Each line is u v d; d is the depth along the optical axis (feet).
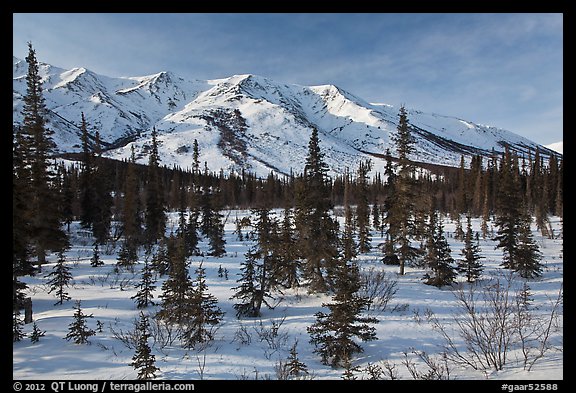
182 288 43.96
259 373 31.42
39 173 85.66
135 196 130.21
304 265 69.05
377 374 29.63
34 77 93.40
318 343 38.81
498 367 28.02
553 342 32.71
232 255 107.04
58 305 54.24
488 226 176.96
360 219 122.62
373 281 66.44
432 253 74.38
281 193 298.35
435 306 54.39
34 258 93.81
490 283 72.49
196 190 174.40
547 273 83.41
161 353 35.78
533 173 247.29
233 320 50.08
